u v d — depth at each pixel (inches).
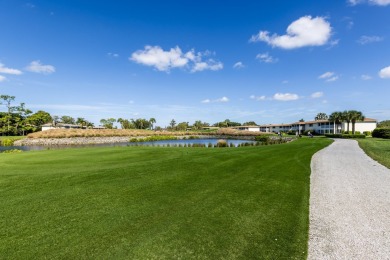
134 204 263.9
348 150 866.8
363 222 227.8
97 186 327.0
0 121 2847.0
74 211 241.0
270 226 216.2
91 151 714.8
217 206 263.0
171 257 164.6
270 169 467.8
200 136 2987.2
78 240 184.7
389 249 179.6
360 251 176.6
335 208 263.7
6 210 241.0
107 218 225.8
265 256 168.7
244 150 756.0
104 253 167.9
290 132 3553.2
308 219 233.8
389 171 466.6
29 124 3164.4
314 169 483.5
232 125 5575.8
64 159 551.5
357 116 2335.1
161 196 292.5
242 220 227.8
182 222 220.7
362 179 398.3
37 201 267.4
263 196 301.1
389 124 3297.2
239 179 383.6
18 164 486.0
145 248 175.3
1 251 167.9
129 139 2245.3
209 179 378.6
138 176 385.4
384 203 280.5
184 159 549.3
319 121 3134.8
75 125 4190.5
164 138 2479.1
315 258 167.3
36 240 183.5
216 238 192.2
